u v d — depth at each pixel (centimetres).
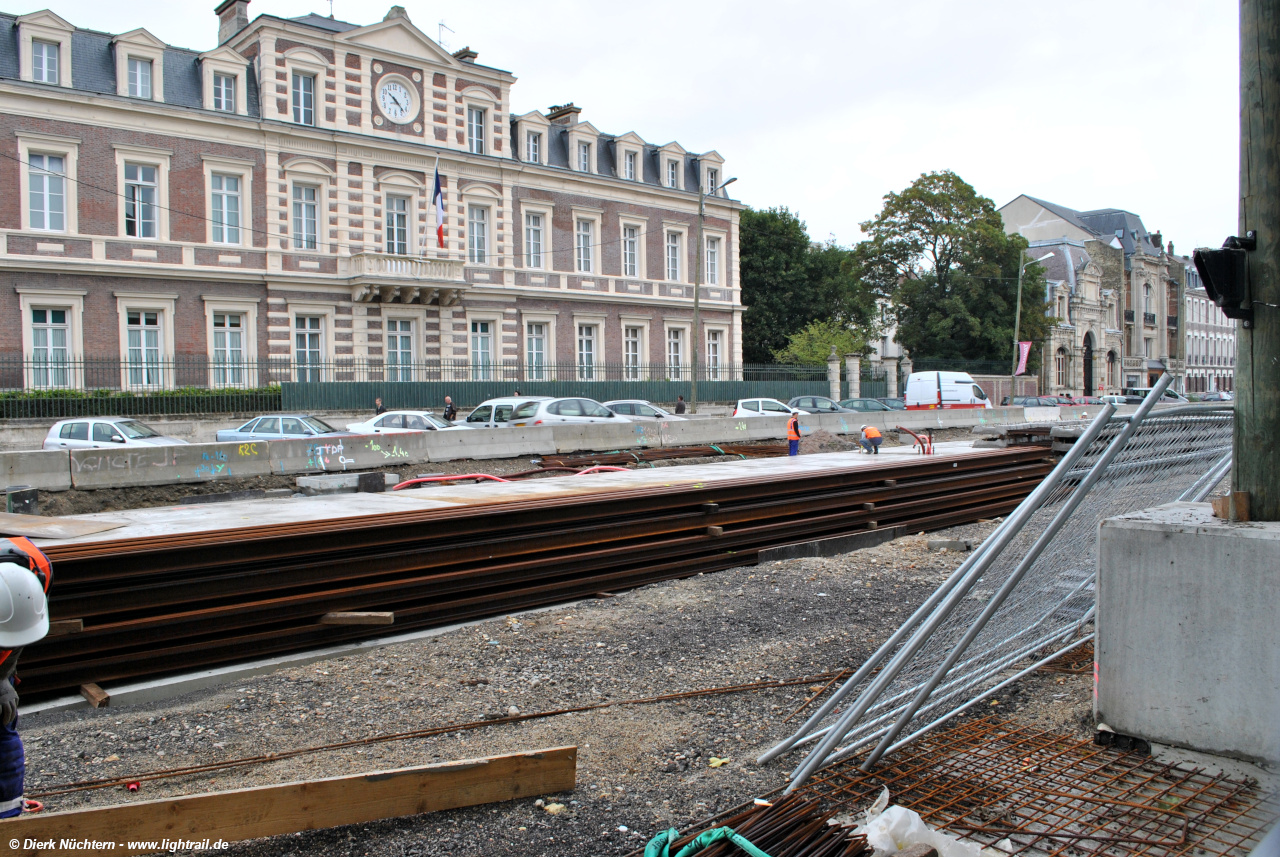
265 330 3167
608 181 4119
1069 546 570
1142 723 430
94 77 2870
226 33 3597
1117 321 7406
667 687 588
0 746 358
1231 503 421
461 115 3662
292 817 368
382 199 3434
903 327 5378
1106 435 533
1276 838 259
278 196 3170
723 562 1007
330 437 1702
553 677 610
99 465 1422
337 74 3312
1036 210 7675
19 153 2680
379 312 3412
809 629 723
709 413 4028
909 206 5212
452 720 531
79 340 2784
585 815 406
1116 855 360
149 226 2945
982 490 1420
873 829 366
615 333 4191
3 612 352
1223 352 9250
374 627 737
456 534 800
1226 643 401
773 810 393
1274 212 413
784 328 5919
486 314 3728
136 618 641
